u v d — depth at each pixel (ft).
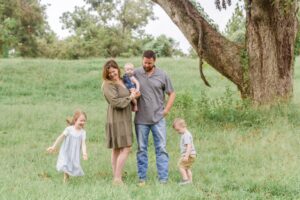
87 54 221.66
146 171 28.53
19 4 199.00
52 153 36.45
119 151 28.68
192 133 43.01
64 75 92.79
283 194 25.13
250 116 46.75
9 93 77.30
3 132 45.57
